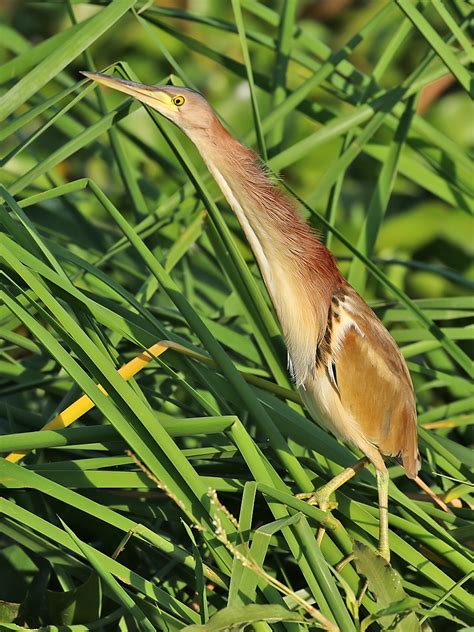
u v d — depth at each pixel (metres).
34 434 6.61
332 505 6.66
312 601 6.64
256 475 6.61
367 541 6.67
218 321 6.89
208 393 6.77
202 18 6.95
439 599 6.59
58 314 6.60
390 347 6.75
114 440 6.63
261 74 6.99
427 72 6.89
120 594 6.57
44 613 6.68
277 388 6.73
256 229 6.74
